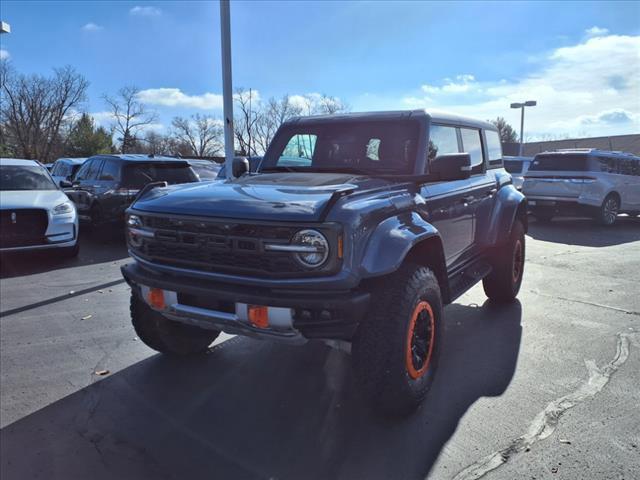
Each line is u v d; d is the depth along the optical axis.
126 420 3.40
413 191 3.69
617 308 5.85
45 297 6.52
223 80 9.67
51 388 3.87
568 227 13.13
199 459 2.96
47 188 9.41
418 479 2.74
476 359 4.35
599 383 3.85
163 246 3.30
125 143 65.38
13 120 67.50
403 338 3.10
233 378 4.04
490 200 5.34
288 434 3.21
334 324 2.85
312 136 4.52
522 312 5.72
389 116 4.28
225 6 9.45
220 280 3.02
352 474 2.79
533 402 3.56
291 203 2.94
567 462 2.84
